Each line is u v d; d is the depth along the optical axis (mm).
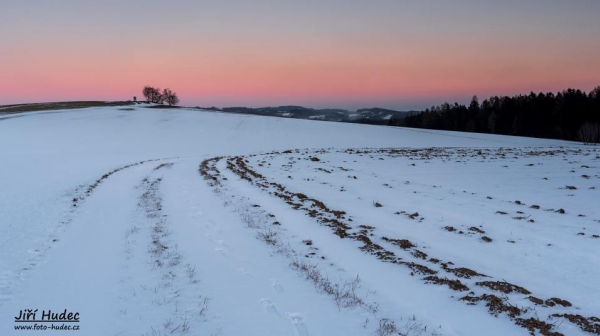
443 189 21656
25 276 9328
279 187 22109
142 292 8500
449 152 44469
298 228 13891
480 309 7938
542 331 7008
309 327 7105
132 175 28031
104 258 10617
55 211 16266
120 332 6812
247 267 10133
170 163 36344
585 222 14562
